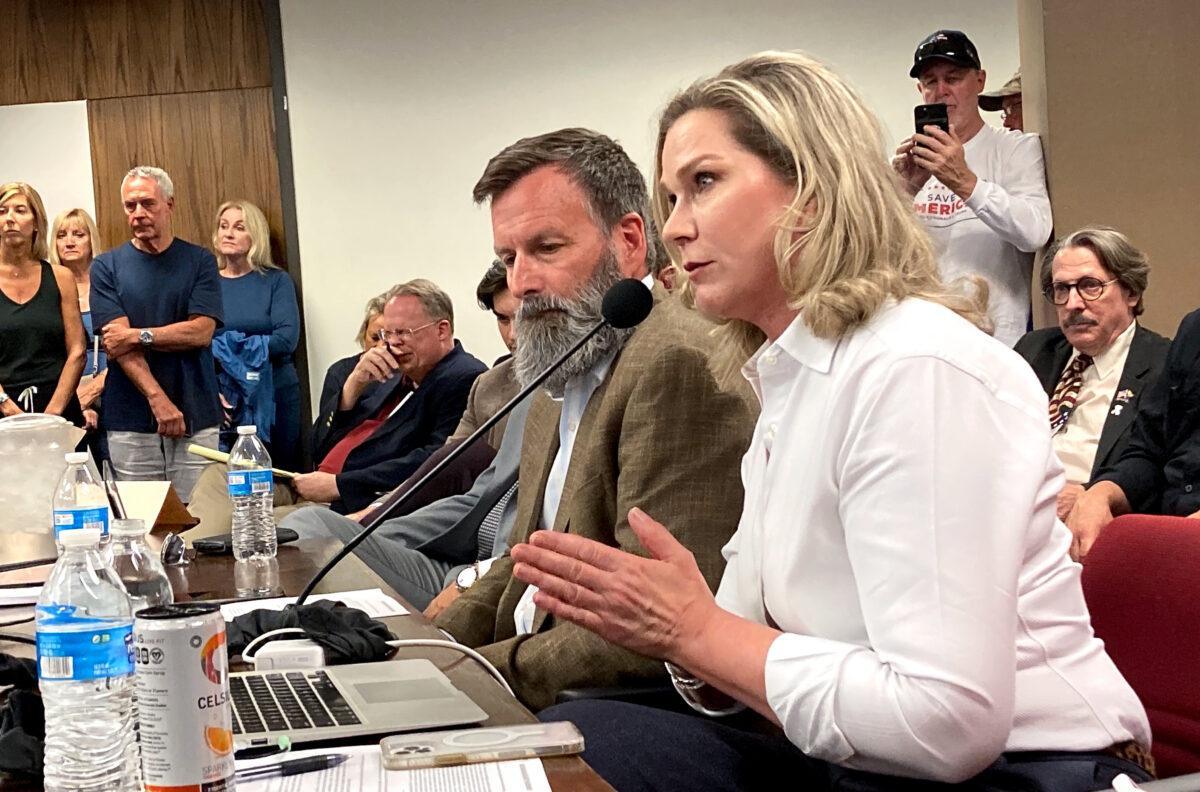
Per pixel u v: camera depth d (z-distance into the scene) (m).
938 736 1.11
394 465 4.15
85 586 1.08
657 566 1.24
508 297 3.60
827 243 1.28
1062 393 3.31
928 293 1.29
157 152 6.43
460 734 1.12
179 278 5.26
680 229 1.37
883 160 1.33
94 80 6.42
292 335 6.11
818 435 1.27
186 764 0.91
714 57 6.37
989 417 1.17
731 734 1.44
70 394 5.29
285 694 1.27
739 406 1.75
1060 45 3.77
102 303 5.20
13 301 5.21
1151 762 1.27
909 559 1.14
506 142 6.40
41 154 6.45
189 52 6.39
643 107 6.39
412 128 6.39
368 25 6.34
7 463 2.40
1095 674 1.24
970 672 1.11
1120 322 3.21
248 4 6.38
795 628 1.29
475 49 6.36
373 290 6.42
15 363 5.20
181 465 5.29
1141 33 3.73
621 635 1.24
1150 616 1.46
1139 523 1.52
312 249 6.41
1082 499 2.90
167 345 5.20
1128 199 3.78
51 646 1.04
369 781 1.01
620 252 2.10
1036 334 3.52
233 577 2.23
